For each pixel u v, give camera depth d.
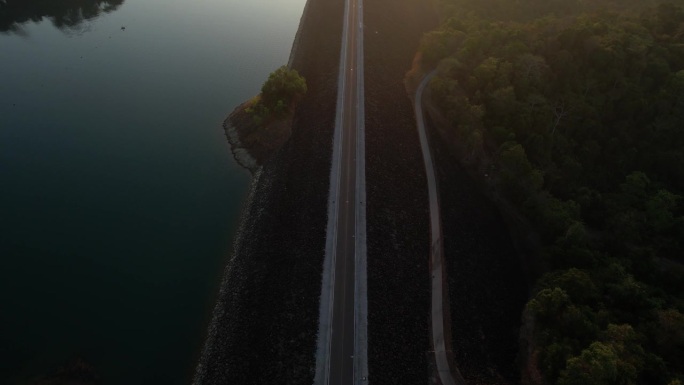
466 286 85.69
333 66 134.12
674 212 96.44
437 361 72.25
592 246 90.25
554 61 116.12
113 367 69.94
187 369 71.00
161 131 120.44
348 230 86.75
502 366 74.38
